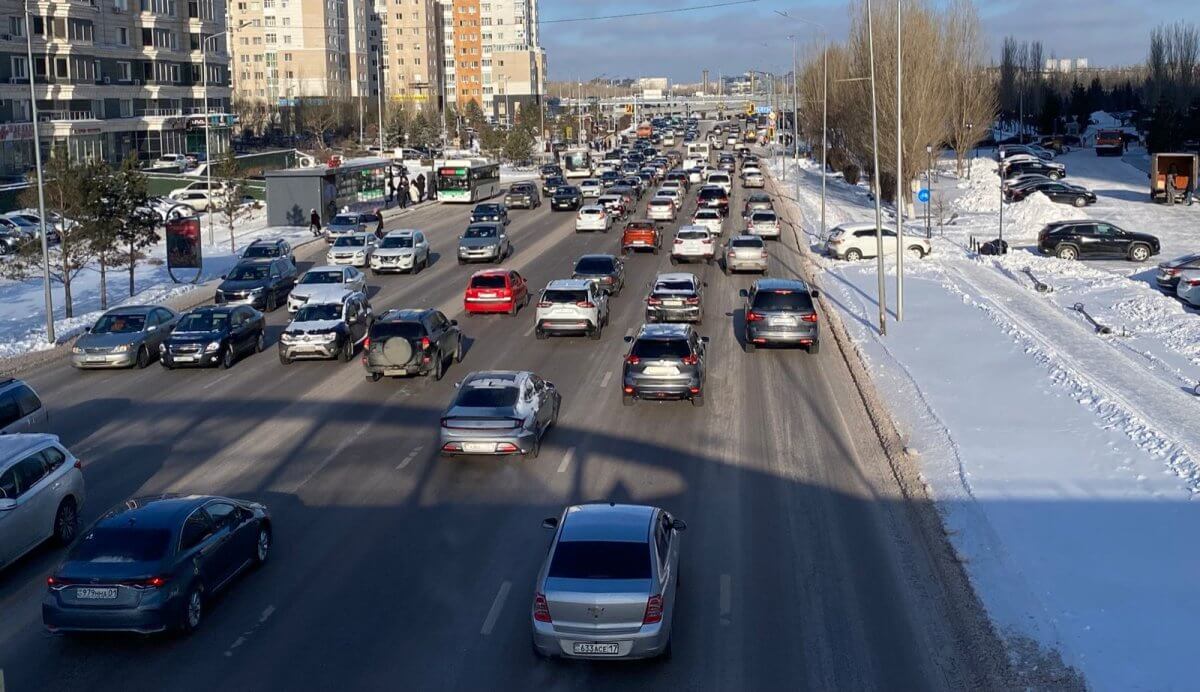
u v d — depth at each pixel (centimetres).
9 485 1528
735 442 2083
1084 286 3897
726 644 1246
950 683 1146
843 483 1828
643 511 1302
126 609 1244
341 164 7106
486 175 7969
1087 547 1509
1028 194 6938
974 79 8300
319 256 5134
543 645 1166
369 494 1812
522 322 3419
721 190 6744
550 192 8081
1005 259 4584
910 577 1429
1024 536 1555
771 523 1639
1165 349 2839
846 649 1229
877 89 6688
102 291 3775
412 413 2361
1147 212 6550
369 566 1500
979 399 2331
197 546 1336
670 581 1236
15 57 7694
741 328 3262
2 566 1491
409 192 7794
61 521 1634
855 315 3425
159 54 9125
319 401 2483
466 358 2902
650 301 3247
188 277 4534
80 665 1227
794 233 5822
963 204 7331
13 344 3169
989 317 3288
